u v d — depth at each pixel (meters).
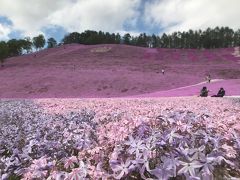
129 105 13.12
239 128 4.06
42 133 5.55
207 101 17.75
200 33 167.12
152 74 62.44
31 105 15.52
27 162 3.93
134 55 106.50
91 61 92.25
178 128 3.39
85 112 8.66
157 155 2.91
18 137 5.26
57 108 12.38
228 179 2.68
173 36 169.62
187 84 54.41
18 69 76.69
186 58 104.81
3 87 57.69
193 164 2.50
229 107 11.30
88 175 2.88
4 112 11.52
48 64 85.00
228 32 167.00
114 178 2.71
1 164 3.83
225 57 107.19
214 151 2.88
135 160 2.69
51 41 182.62
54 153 4.10
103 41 174.25
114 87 54.47
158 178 2.49
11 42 130.00
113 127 4.17
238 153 3.22
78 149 4.22
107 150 3.43
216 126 3.91
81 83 57.06
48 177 2.90
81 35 185.38
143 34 174.38
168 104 14.01
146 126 3.64
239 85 44.59
